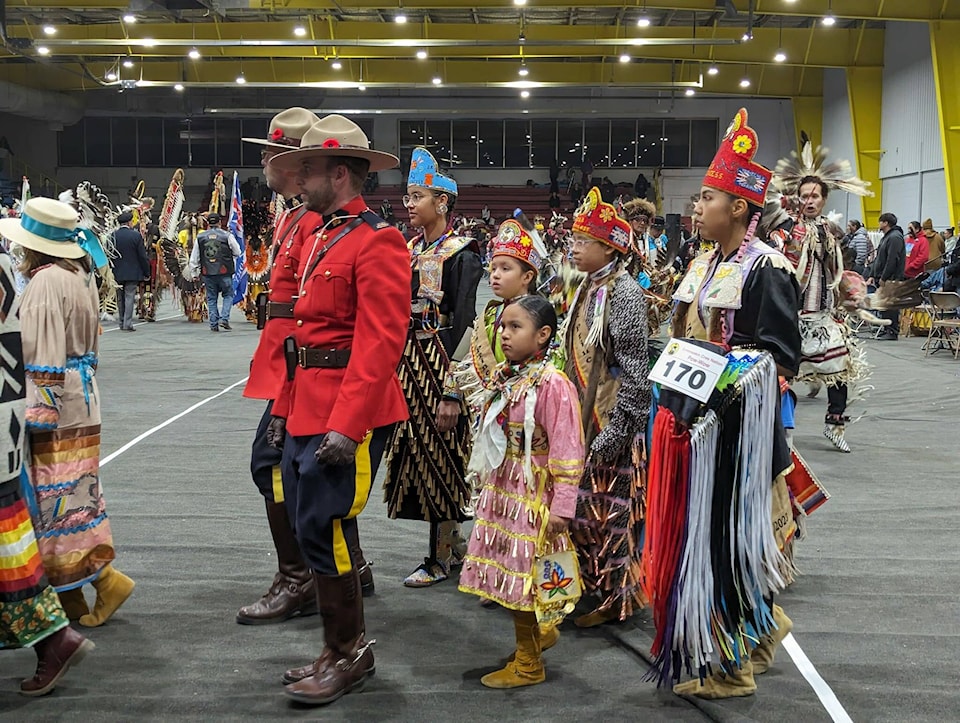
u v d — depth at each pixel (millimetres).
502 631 3510
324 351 2979
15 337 2887
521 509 2982
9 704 2900
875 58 23828
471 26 24125
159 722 2787
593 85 28125
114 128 36312
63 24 24844
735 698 2936
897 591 3898
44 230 3244
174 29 24812
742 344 2885
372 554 4410
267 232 16047
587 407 3492
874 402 8773
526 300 3018
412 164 4086
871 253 16891
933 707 2881
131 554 4320
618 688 3025
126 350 11992
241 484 5582
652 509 2885
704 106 34094
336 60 27078
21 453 2887
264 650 3320
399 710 2869
